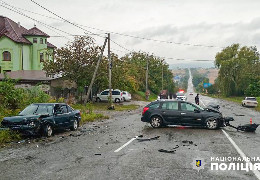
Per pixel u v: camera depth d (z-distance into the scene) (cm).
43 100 2141
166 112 1596
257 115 2748
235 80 7650
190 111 1570
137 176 670
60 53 3469
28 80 3462
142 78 7281
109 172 703
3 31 5172
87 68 3503
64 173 694
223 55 7862
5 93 1833
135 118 2264
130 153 926
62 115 1425
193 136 1297
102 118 2250
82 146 1055
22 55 5103
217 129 1562
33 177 663
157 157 868
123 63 4331
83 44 3494
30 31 5334
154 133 1392
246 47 7950
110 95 3222
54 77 3600
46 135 1287
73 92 4119
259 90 6981
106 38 2959
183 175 681
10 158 862
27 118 1216
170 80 10375
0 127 1213
